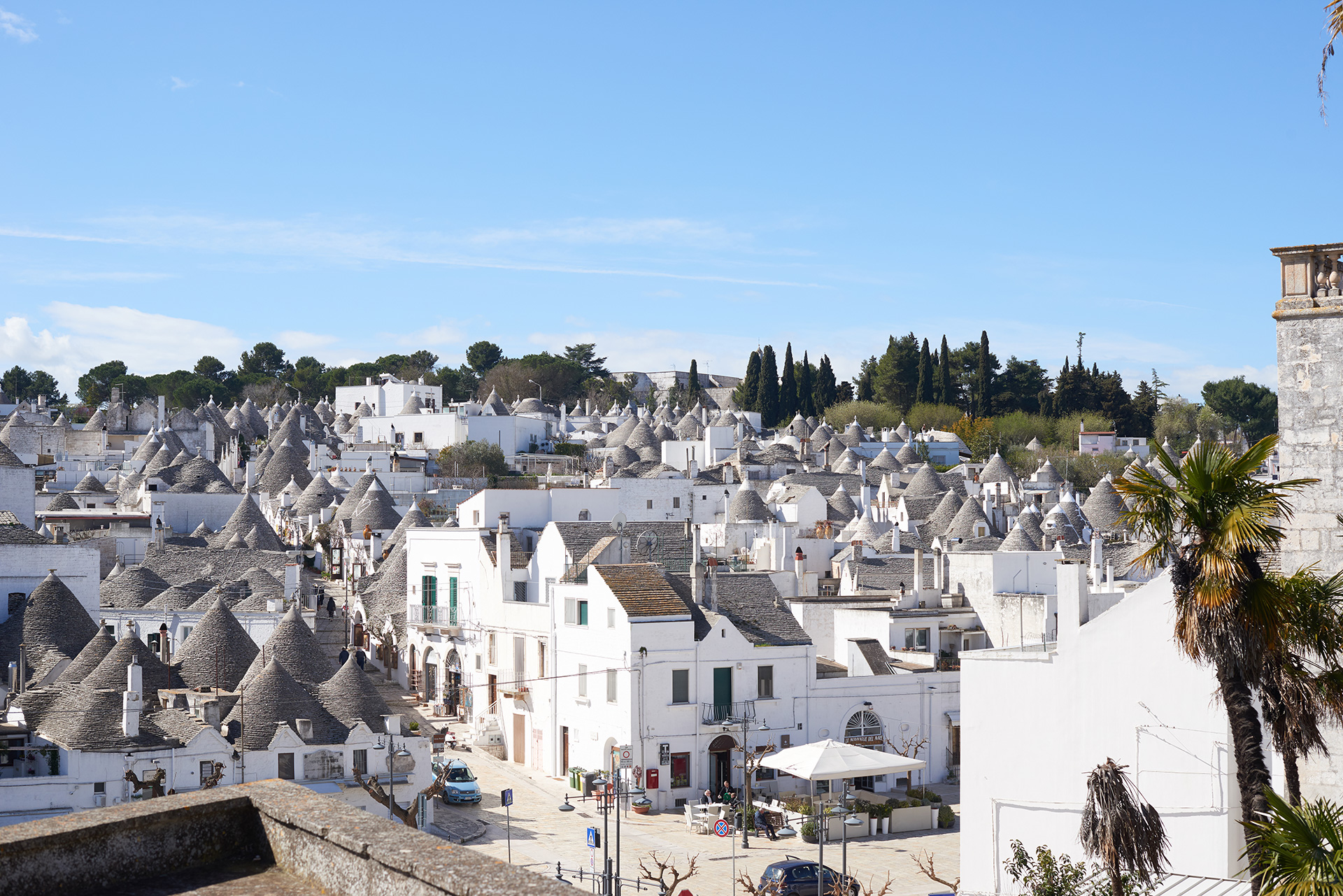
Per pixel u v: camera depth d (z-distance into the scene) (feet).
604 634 202.80
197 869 34.17
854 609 231.50
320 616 325.01
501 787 208.64
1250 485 73.61
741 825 181.98
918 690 214.28
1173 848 103.35
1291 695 72.28
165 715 179.63
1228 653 71.56
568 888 27.68
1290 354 86.43
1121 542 336.08
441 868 29.07
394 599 297.12
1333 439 84.74
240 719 177.37
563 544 234.58
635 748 194.18
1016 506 450.30
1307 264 86.38
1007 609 229.04
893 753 211.00
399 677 281.13
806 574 275.80
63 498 391.86
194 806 34.60
